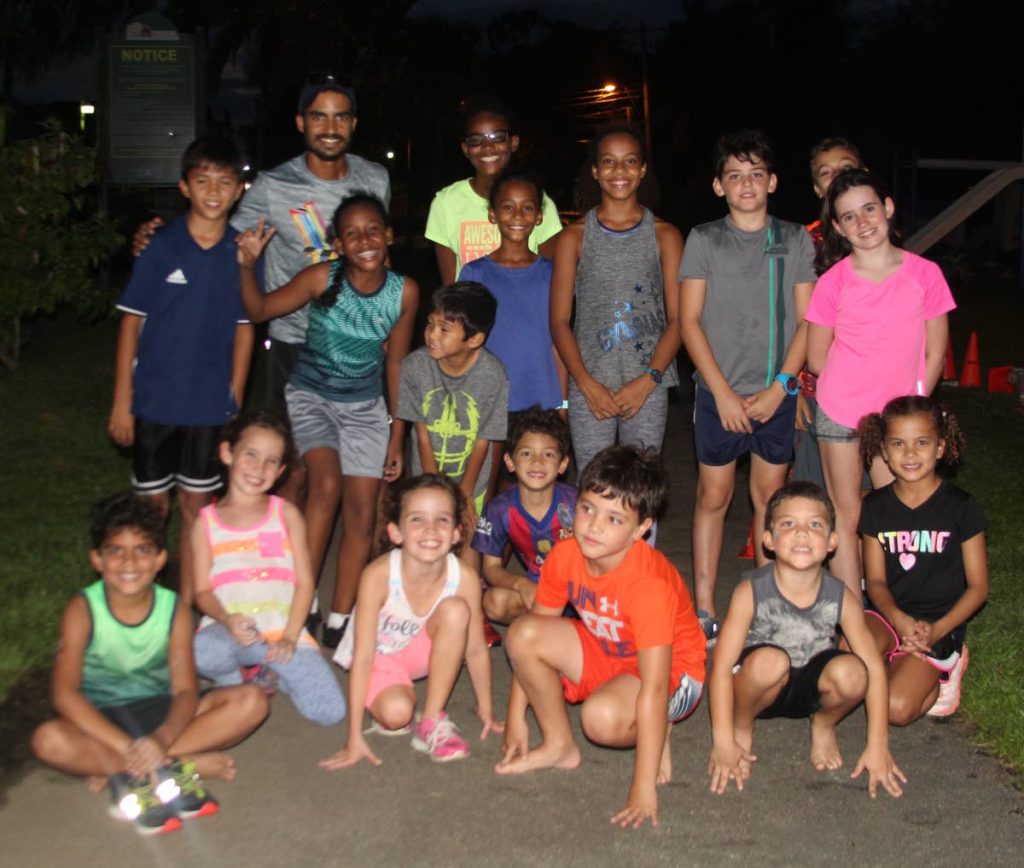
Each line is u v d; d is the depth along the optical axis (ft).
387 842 12.92
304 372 18.78
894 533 16.60
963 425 34.96
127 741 13.55
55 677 13.88
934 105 151.23
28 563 20.36
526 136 148.77
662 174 153.38
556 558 15.16
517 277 19.99
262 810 13.57
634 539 14.49
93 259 38.88
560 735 14.74
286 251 19.77
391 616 15.34
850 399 17.93
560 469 17.63
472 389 18.74
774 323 18.69
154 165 45.57
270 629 16.06
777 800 14.03
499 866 12.48
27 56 91.56
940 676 16.17
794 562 14.49
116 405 17.97
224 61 98.02
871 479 18.60
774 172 18.58
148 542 13.71
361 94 109.50
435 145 117.80
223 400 18.17
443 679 15.12
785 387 18.63
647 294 19.33
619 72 170.91
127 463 27.86
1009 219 118.21
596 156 19.07
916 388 18.01
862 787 14.37
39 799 13.62
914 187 97.81
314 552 18.33
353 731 14.80
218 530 16.05
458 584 15.46
